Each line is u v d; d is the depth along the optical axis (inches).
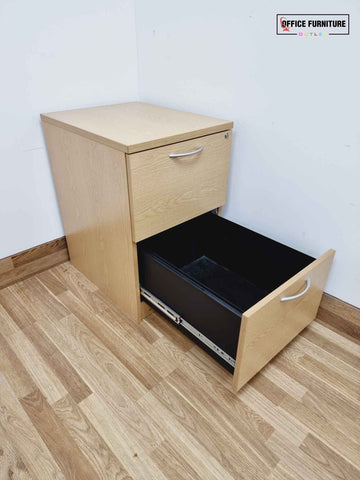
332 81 30.5
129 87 48.4
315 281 34.8
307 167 35.4
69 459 28.0
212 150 37.0
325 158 33.7
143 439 29.4
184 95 43.4
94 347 37.8
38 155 42.8
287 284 30.1
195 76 40.9
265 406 32.3
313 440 29.7
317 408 32.2
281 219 40.2
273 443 29.4
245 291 41.0
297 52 31.6
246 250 41.8
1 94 37.4
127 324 40.9
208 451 28.7
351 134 31.2
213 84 39.5
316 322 41.8
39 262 48.3
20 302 43.6
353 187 32.9
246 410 31.9
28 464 27.6
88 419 30.8
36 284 46.8
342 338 39.6
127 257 36.6
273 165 38.1
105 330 39.9
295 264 37.6
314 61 30.9
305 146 34.6
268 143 37.4
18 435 29.5
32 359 36.2
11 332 39.3
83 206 40.1
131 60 46.9
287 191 38.2
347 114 30.7
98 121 37.3
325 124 32.4
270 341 32.1
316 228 37.4
